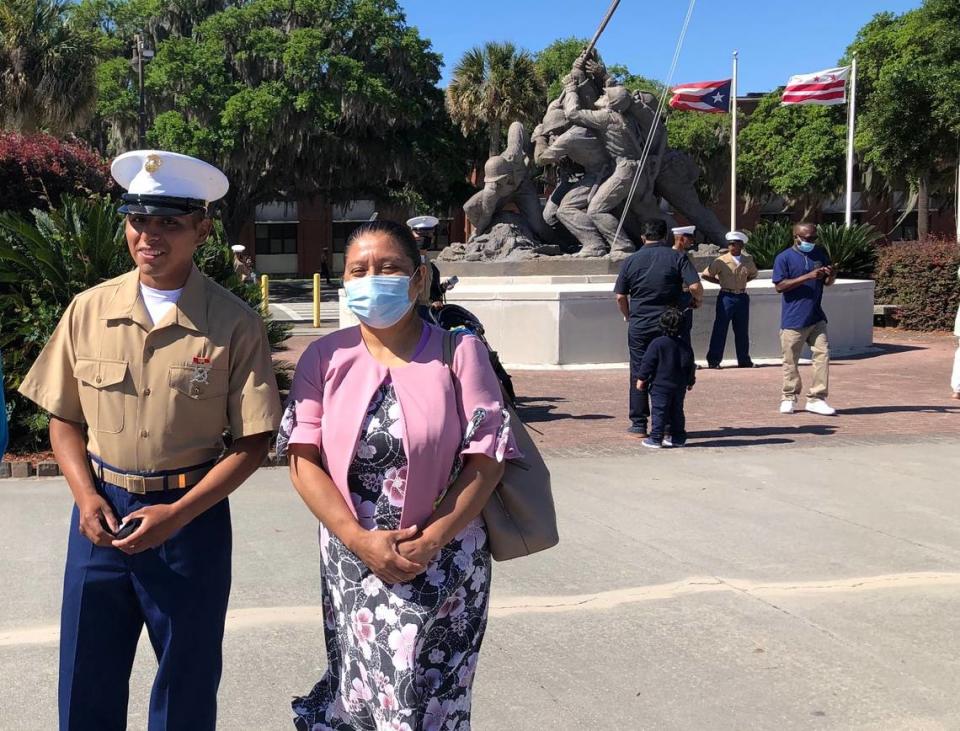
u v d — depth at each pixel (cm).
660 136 1819
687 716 358
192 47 3541
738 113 5159
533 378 1347
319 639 420
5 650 401
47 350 276
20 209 1733
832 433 938
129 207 265
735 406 1117
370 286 249
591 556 545
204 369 270
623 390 1234
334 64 3566
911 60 3122
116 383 267
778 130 4909
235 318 276
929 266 2059
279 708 358
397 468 254
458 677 264
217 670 280
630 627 442
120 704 277
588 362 1452
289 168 3981
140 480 268
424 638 255
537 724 350
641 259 871
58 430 276
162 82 3475
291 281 4866
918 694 378
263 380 277
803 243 1033
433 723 259
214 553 276
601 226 1728
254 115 3431
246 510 622
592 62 1831
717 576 514
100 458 272
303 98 3509
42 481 712
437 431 254
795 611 464
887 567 531
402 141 4047
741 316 1488
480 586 269
